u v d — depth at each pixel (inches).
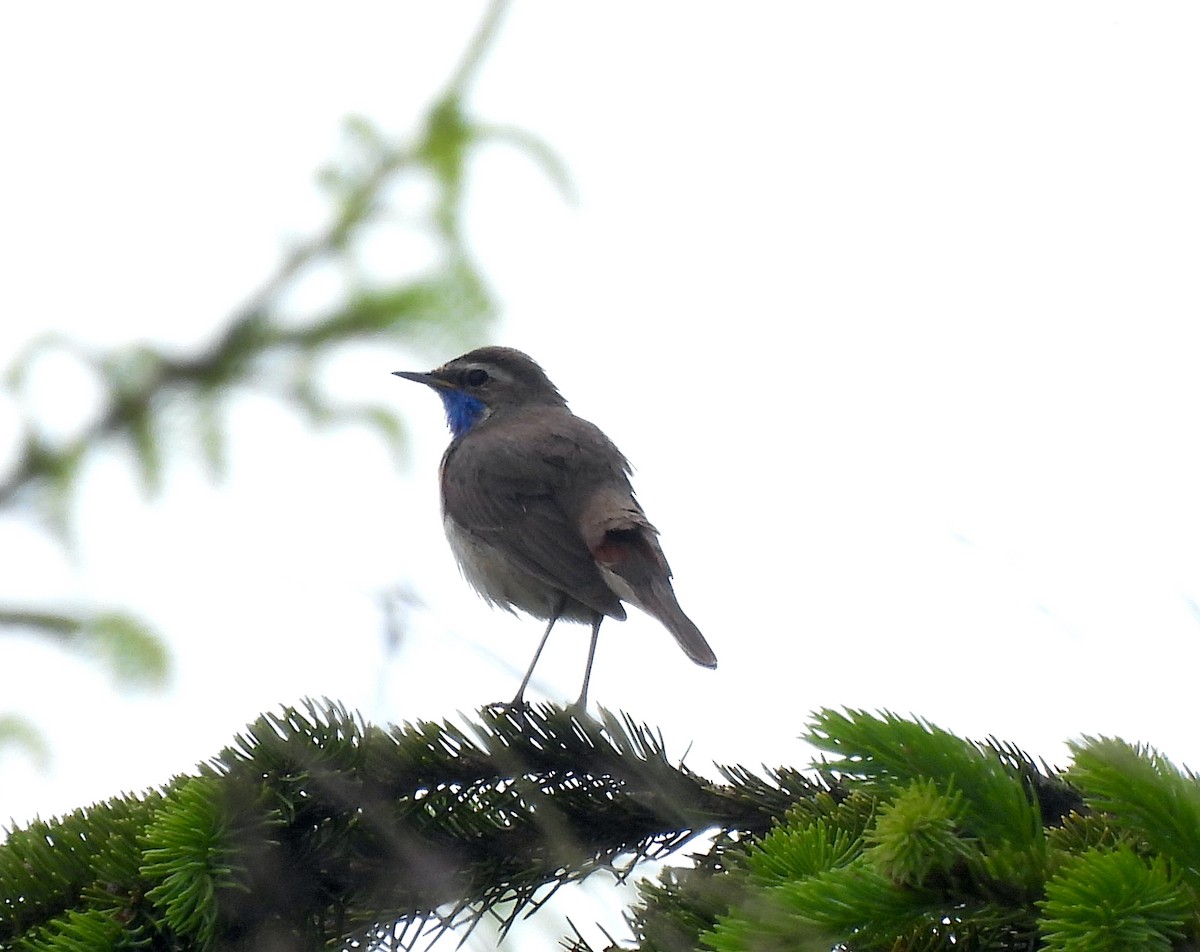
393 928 328.5
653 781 340.8
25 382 303.4
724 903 281.1
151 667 313.6
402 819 335.0
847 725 257.6
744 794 339.9
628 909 289.0
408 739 345.7
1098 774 225.9
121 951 306.3
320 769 326.6
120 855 319.3
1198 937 215.5
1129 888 217.8
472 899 334.6
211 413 310.3
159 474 311.1
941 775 253.1
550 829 332.5
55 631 309.1
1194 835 222.4
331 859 327.9
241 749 330.3
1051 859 236.7
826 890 238.4
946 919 245.8
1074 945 215.5
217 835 310.8
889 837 234.8
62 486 304.7
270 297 309.4
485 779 345.1
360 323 310.2
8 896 321.1
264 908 318.3
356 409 316.2
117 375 305.9
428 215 311.7
